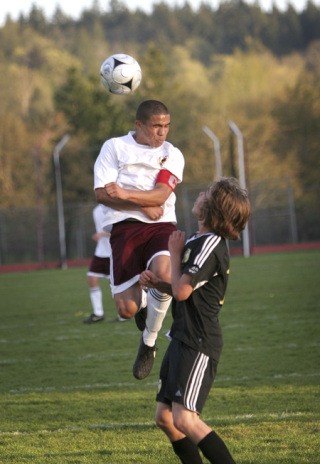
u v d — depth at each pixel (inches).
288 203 4515.3
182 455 552.7
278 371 992.2
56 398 890.7
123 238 739.4
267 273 2546.8
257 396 850.8
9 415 812.6
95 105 5118.1
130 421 768.3
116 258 742.5
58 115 5511.8
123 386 948.6
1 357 1214.3
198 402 526.9
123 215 739.4
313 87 5472.4
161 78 5388.8
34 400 883.4
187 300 542.6
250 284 2198.6
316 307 1633.9
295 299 1793.8
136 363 676.7
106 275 1579.7
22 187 5113.2
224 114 5467.5
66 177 4712.1
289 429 705.0
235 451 645.3
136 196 721.6
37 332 1489.9
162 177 733.9
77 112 5113.2
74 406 845.2
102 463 626.2
